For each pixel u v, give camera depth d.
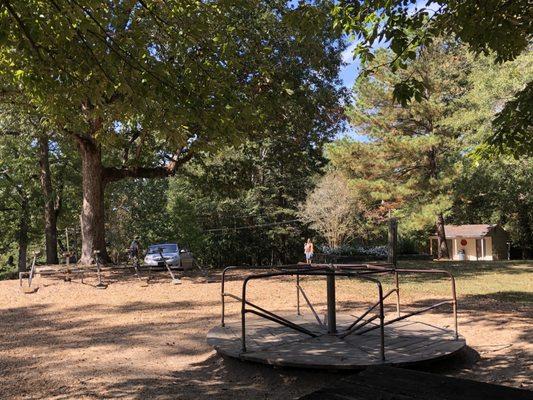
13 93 14.84
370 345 6.85
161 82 6.32
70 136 20.56
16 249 48.81
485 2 7.10
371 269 7.49
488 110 24.20
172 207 42.12
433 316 10.12
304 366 5.93
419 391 2.44
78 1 5.80
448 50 30.39
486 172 31.92
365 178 33.56
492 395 2.36
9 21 5.88
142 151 22.31
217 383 6.23
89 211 21.97
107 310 12.07
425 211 31.38
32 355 7.75
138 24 7.01
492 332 8.54
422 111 30.66
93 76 6.45
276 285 16.14
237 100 6.98
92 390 5.96
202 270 21.38
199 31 7.15
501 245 49.84
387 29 7.59
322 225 40.91
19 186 36.88
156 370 6.84
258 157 29.62
